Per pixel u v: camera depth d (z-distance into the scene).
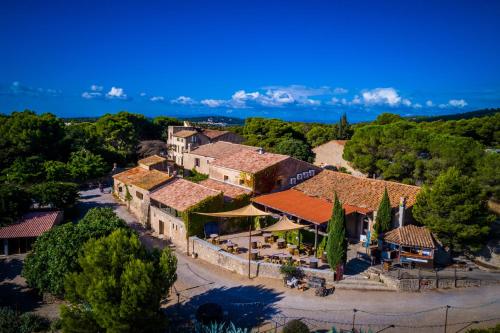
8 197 40.97
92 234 30.33
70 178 67.06
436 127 71.81
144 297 20.83
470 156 44.44
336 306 28.02
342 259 31.16
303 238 39.19
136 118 105.56
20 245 39.16
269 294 30.11
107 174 74.19
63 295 29.83
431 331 24.91
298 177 49.72
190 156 72.19
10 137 66.12
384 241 34.00
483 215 34.34
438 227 33.62
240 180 47.66
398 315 26.78
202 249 37.75
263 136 90.25
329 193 43.66
